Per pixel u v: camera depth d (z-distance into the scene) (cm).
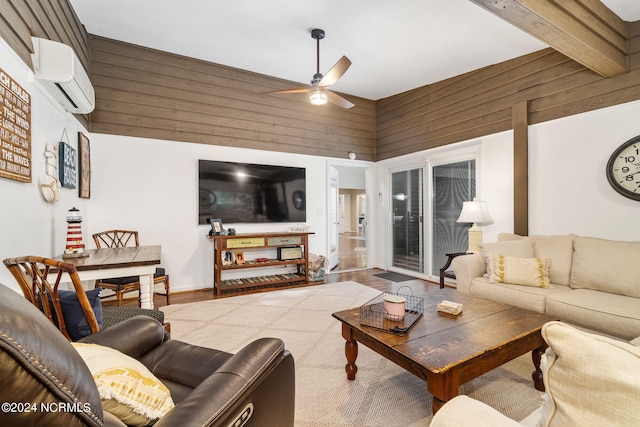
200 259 434
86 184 341
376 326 182
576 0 228
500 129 382
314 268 479
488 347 153
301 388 195
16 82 184
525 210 348
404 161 530
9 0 179
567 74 320
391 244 569
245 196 463
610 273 245
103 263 221
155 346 148
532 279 271
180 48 396
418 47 362
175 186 419
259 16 317
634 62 273
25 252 199
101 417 58
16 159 183
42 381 48
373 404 179
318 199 536
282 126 498
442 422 71
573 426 60
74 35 309
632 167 271
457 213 444
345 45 364
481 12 291
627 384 54
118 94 386
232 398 85
